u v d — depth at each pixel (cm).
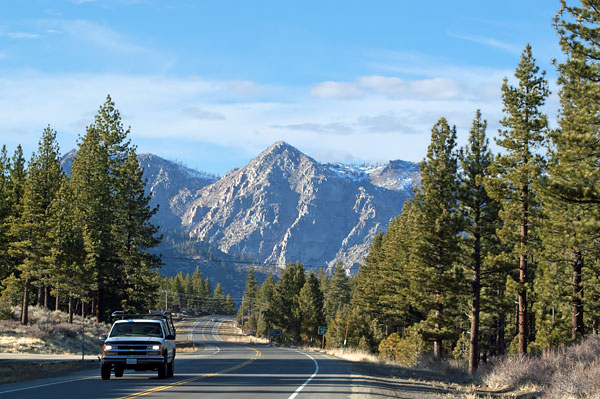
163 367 2167
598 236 2664
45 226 6103
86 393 1596
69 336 5169
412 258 4619
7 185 7244
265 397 1575
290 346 9312
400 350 5122
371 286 8369
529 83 3478
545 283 3431
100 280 6644
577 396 1878
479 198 4044
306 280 11712
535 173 3164
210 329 16975
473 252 4206
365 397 1670
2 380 2034
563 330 3719
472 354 3950
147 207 6838
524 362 2734
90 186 6775
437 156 4409
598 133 2117
